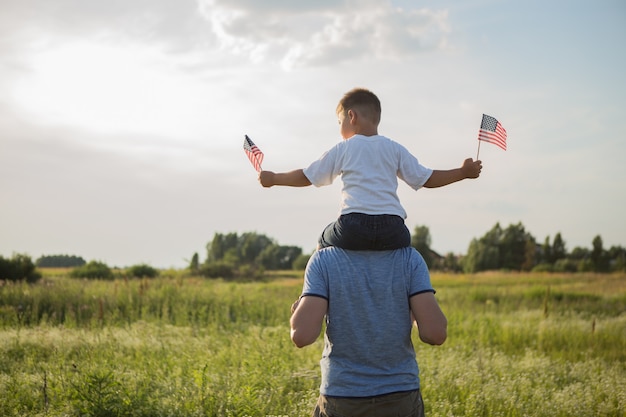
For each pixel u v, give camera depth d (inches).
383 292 130.9
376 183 134.0
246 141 143.8
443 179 137.9
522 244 3058.6
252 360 290.7
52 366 276.8
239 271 1808.6
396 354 130.2
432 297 132.6
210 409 219.1
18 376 259.3
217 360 305.1
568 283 1417.3
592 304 812.6
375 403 127.3
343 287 131.0
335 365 130.8
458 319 528.1
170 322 502.9
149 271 1186.0
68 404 218.7
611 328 513.7
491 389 263.3
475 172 139.0
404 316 131.9
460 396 261.7
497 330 472.7
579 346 437.1
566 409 251.4
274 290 901.2
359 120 141.1
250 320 523.8
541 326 482.6
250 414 217.9
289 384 267.3
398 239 132.8
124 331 398.6
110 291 617.6
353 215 132.3
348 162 135.9
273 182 138.7
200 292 663.8
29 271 942.4
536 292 922.7
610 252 3115.2
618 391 276.7
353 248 132.0
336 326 130.9
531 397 268.5
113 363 279.1
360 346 129.3
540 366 332.8
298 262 3154.5
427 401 245.6
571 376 322.0
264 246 3624.5
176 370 277.0
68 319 461.4
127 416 212.4
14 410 212.4
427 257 2783.0
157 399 222.1
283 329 418.6
